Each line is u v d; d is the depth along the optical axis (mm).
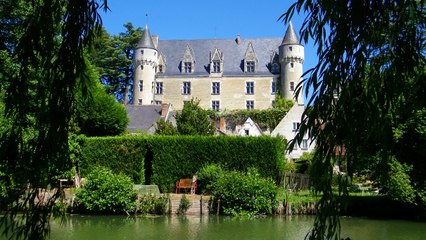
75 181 25547
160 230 17312
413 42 4086
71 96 4648
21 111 4586
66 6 4809
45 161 4383
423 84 4215
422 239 15750
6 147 4414
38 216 4438
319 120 3980
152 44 66875
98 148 27750
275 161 26594
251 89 65625
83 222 19453
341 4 3943
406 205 22250
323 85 3951
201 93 66312
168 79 66938
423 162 20422
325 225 3992
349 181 4105
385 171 4316
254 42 69500
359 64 3932
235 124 61406
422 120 19219
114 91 69312
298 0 4328
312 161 4117
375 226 18844
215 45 69812
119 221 19906
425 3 4129
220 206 22344
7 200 4414
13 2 6148
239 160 26734
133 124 50625
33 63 4629
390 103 4242
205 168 25875
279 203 22422
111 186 21578
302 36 4273
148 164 29891
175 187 26953
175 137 27406
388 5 3967
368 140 4172
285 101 61906
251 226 18484
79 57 4711
